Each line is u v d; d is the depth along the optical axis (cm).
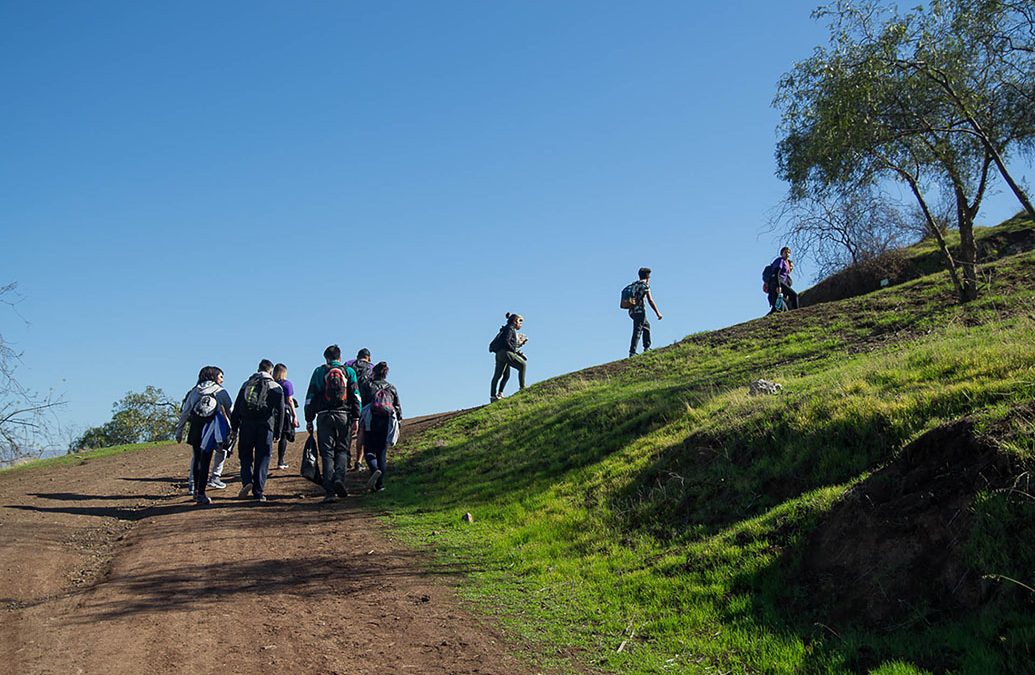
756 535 698
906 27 1177
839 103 1209
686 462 949
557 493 1068
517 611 680
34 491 1256
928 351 979
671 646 585
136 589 724
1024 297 1367
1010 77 1159
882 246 2472
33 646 571
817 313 1811
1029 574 491
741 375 1406
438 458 1505
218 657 556
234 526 1001
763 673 523
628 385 1656
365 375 1347
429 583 771
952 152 1372
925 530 567
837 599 580
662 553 766
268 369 1203
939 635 500
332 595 722
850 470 744
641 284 2053
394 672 538
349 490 1295
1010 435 571
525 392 1959
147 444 2098
